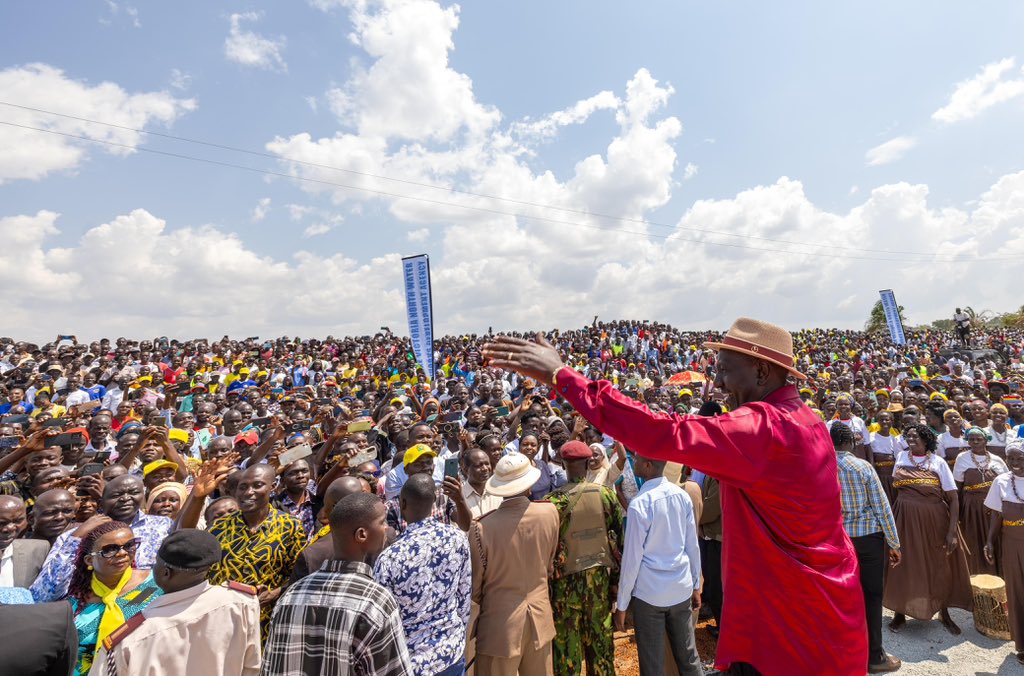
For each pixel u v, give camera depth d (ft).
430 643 10.36
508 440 29.96
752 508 6.17
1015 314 154.81
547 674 12.48
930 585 17.76
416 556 10.48
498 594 12.50
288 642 7.86
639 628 13.17
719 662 6.59
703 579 18.86
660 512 13.21
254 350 73.56
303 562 12.34
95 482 16.30
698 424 5.37
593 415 5.31
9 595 11.01
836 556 5.82
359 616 7.88
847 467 16.33
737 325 6.83
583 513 13.93
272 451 21.22
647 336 104.88
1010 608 16.11
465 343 101.24
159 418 26.40
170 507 16.37
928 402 28.89
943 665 15.94
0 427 24.77
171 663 8.86
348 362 74.13
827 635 5.72
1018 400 28.40
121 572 11.22
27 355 55.16
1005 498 16.40
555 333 109.81
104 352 62.64
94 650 10.64
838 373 67.77
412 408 41.29
